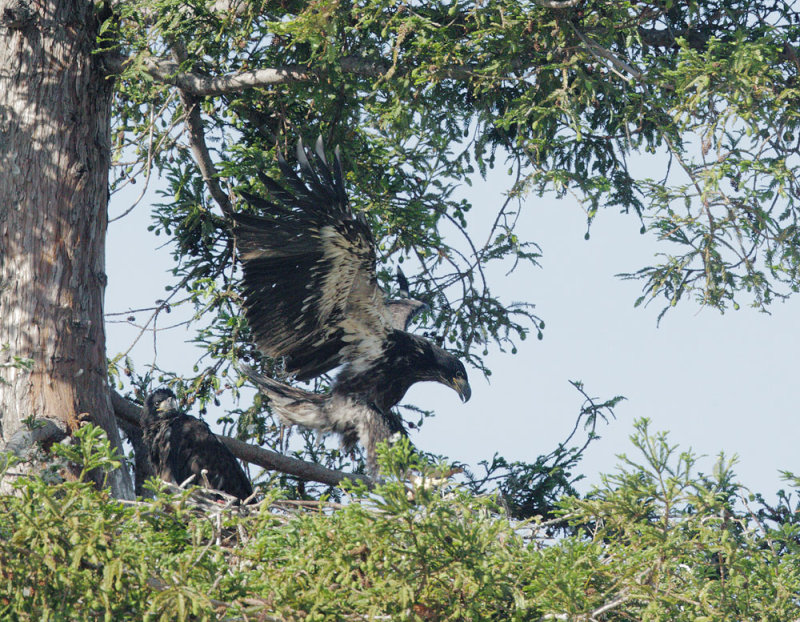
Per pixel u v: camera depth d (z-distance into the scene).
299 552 11.95
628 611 12.28
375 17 17.88
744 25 19.78
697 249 18.02
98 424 17.81
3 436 17.28
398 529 11.65
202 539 12.76
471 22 18.16
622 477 12.37
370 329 18.92
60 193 18.67
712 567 12.46
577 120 17.45
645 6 19.12
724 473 11.99
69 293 18.23
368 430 18.91
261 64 20.72
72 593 10.97
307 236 17.81
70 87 19.22
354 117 21.52
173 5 18.55
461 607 11.88
